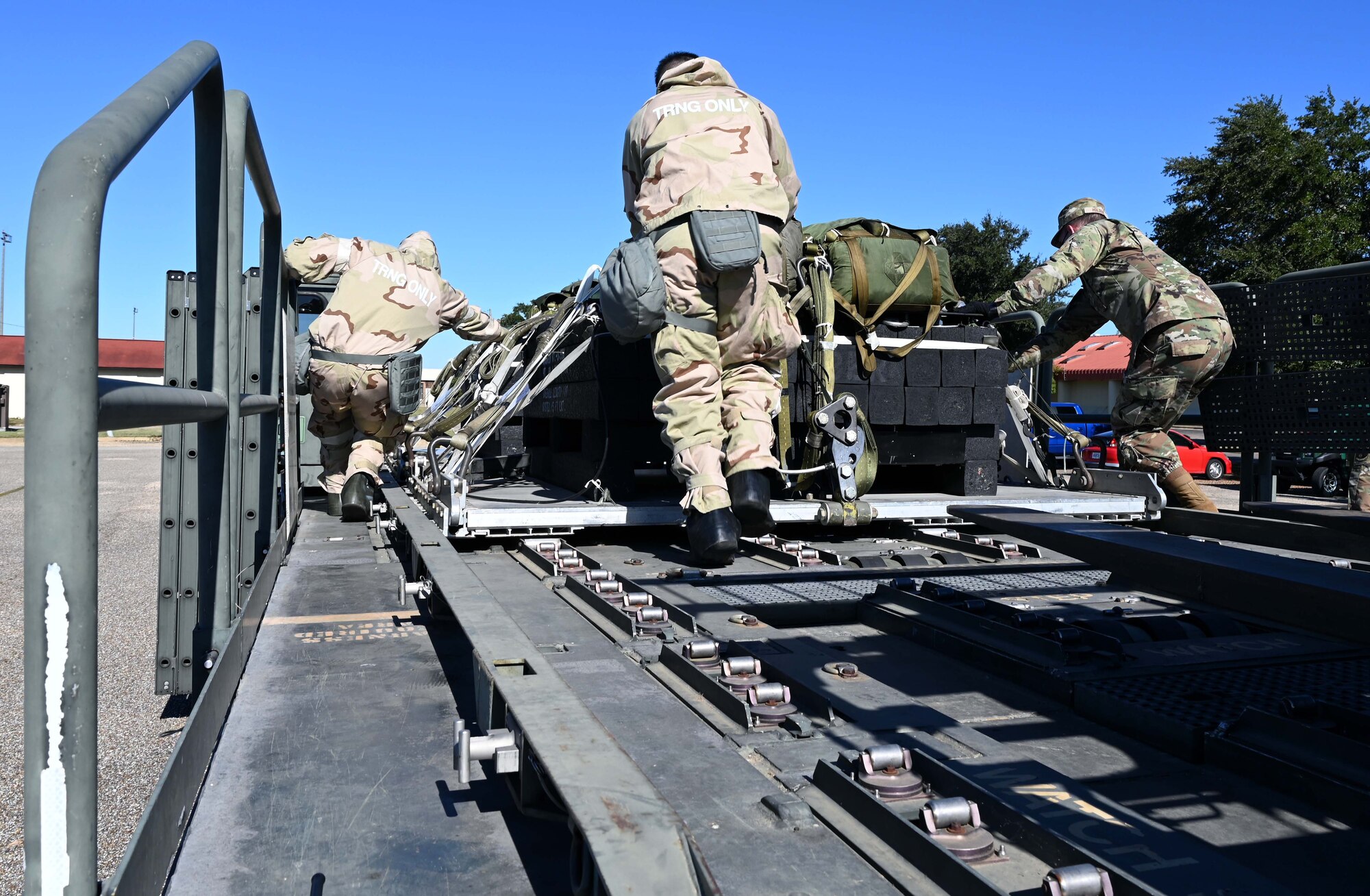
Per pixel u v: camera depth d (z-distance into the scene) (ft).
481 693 4.71
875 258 11.92
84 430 2.75
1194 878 3.27
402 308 15.05
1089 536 6.63
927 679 5.79
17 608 19.07
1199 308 14.34
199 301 6.52
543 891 3.60
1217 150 73.00
